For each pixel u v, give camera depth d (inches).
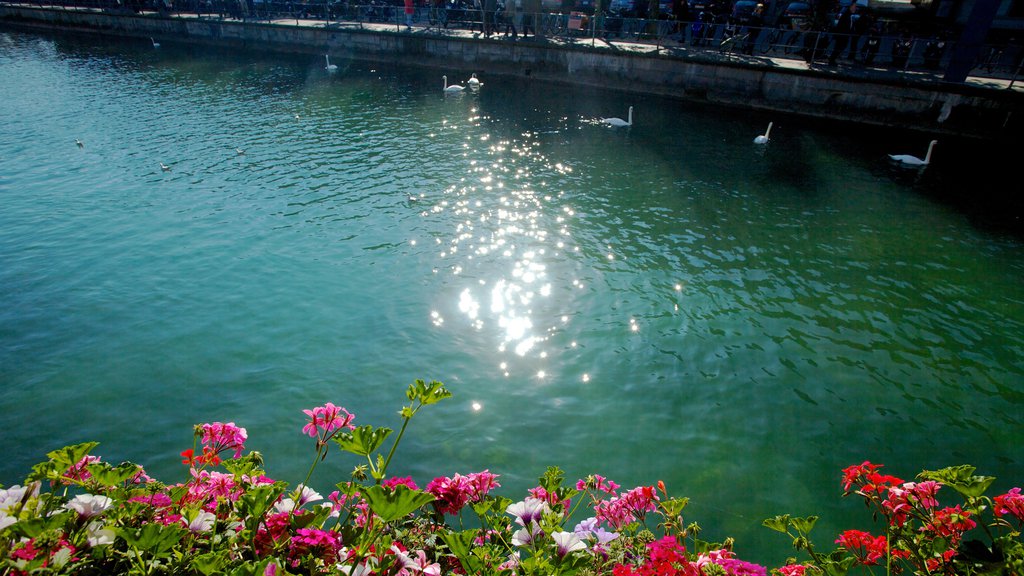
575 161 681.0
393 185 609.6
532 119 853.8
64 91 1038.4
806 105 828.0
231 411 295.4
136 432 281.3
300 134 795.4
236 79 1140.5
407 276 429.7
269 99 991.0
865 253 468.1
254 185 606.9
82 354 339.0
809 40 869.8
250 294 403.2
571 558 80.5
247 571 65.7
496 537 99.1
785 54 910.4
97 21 1684.3
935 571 85.9
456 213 540.4
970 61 711.7
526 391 312.2
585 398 308.3
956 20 897.5
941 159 674.8
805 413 298.8
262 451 268.4
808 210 546.6
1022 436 284.0
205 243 477.4
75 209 542.0
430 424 287.9
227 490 94.0
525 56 1092.5
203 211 541.0
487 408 299.1
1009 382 323.0
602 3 1217.4
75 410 295.6
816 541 226.8
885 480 97.9
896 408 302.7
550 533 85.0
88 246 469.7
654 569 90.6
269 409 296.8
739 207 553.0
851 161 672.4
